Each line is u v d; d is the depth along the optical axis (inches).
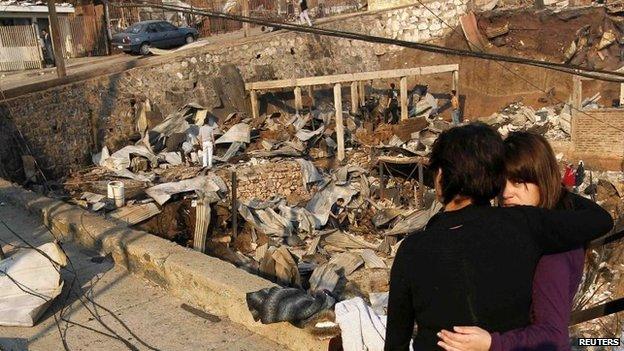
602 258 462.3
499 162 91.4
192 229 716.7
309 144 1064.2
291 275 609.0
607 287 439.5
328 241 786.2
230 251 681.0
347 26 1456.7
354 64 1435.8
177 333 220.7
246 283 226.5
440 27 1507.1
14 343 212.5
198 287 241.9
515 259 86.6
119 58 1159.6
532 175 98.8
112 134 924.0
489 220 89.3
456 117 1239.5
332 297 214.7
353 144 1107.9
